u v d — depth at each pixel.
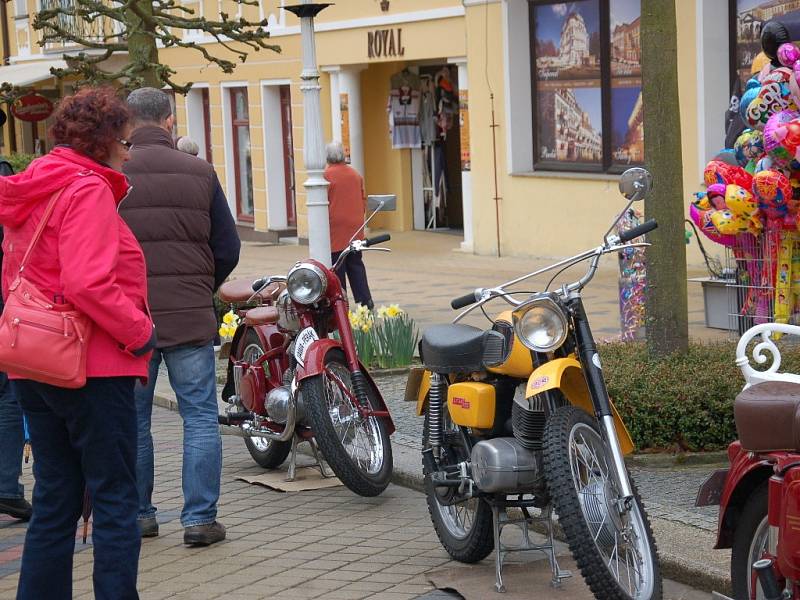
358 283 15.88
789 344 9.99
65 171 5.37
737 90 12.34
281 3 28.52
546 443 5.79
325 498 8.29
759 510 5.10
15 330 5.27
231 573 6.73
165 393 12.02
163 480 8.98
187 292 7.22
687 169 18.45
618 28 20.12
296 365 8.38
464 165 23.44
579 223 20.91
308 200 12.34
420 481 8.38
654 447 8.26
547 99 21.86
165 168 7.23
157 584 6.59
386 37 25.19
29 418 5.52
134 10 15.19
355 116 27.11
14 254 5.47
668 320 8.93
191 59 32.91
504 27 22.08
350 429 8.18
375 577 6.58
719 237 11.02
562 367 5.86
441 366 6.48
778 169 10.44
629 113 20.11
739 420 5.09
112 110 5.54
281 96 29.84
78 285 5.20
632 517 5.80
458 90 26.03
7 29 41.34
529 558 6.78
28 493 8.65
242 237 31.41
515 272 20.23
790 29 10.45
